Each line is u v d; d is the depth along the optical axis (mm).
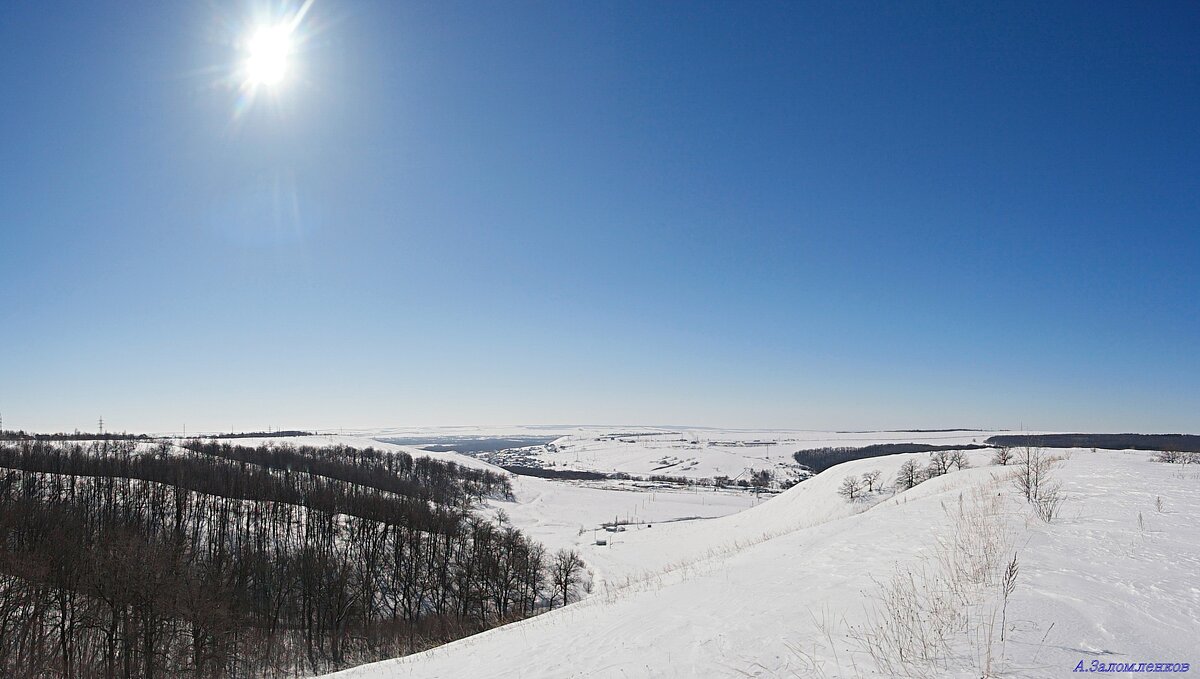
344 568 58031
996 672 5473
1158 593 7617
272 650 45719
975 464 66625
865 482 66062
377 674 14094
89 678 36719
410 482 149750
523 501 171375
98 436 176000
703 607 11531
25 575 39625
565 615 17328
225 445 174625
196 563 56938
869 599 8977
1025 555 9977
